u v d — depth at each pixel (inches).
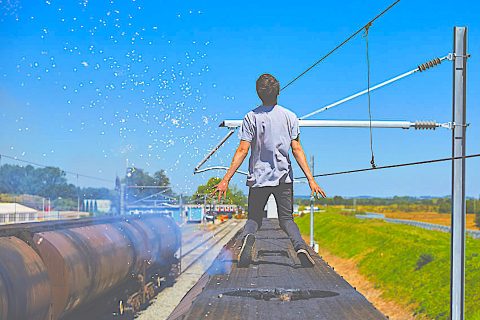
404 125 518.9
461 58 295.4
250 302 146.5
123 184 1349.7
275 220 809.5
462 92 294.7
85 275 525.0
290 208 231.9
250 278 193.5
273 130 221.5
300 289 166.7
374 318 125.6
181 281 1230.3
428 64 345.4
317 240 2566.4
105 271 598.5
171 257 1157.7
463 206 287.4
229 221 2527.1
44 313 442.6
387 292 1194.6
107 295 684.7
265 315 129.5
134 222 881.5
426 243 1466.5
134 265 776.3
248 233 226.4
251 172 228.1
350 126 583.8
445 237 1640.0
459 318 285.1
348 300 148.2
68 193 2137.1
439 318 887.7
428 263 1209.4
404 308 1039.6
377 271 1413.6
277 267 225.9
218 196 215.0
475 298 879.7
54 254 470.0
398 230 1994.3
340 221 2918.3
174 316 169.8
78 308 541.6
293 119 225.0
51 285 468.1
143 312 866.1
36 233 475.8
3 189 2177.7
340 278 193.0
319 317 126.9
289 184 229.1
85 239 571.2
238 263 226.7
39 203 2294.5
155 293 1003.9
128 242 731.4
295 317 127.1
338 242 2239.2
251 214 233.6
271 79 222.7
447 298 945.5
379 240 1818.4
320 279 190.2
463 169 290.2
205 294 158.4
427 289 1048.2
